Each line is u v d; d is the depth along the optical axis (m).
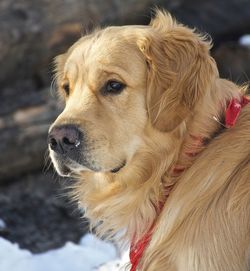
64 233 13.62
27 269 11.45
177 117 8.37
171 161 8.55
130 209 8.91
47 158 14.89
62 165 8.57
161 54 8.64
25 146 15.28
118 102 8.57
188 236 8.26
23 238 13.32
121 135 8.55
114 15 18.06
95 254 12.15
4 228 13.38
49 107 15.76
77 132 8.31
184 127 8.45
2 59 16.48
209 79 8.46
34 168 15.75
